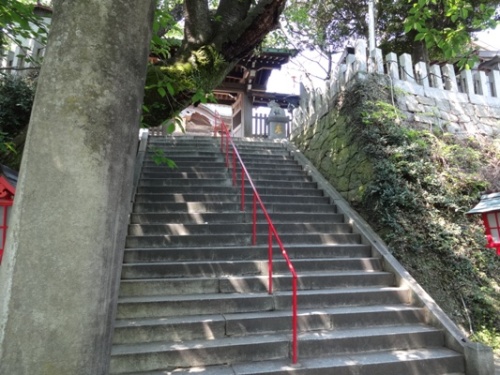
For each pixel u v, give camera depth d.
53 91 1.46
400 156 5.88
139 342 3.51
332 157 7.65
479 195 5.77
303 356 3.54
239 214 6.05
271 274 4.40
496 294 4.93
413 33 11.08
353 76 7.25
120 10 1.59
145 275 4.46
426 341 3.84
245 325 3.76
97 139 1.46
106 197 1.46
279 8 4.69
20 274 1.31
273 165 8.52
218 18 4.82
